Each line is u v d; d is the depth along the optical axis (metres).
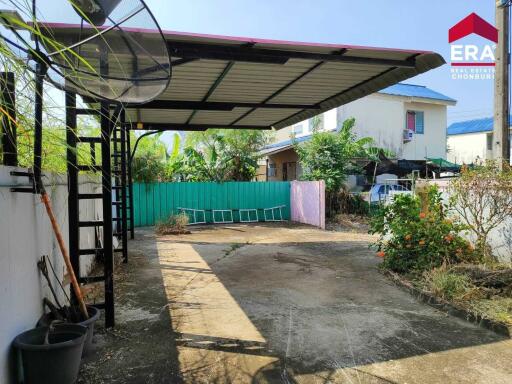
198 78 5.19
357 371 2.68
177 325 3.51
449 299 3.99
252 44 3.78
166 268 5.81
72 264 3.38
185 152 13.18
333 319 3.67
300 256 6.74
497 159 5.20
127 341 3.16
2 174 2.18
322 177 11.42
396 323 3.57
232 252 7.14
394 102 15.73
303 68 4.78
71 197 3.36
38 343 2.43
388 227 5.69
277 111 7.36
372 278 5.20
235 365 2.77
